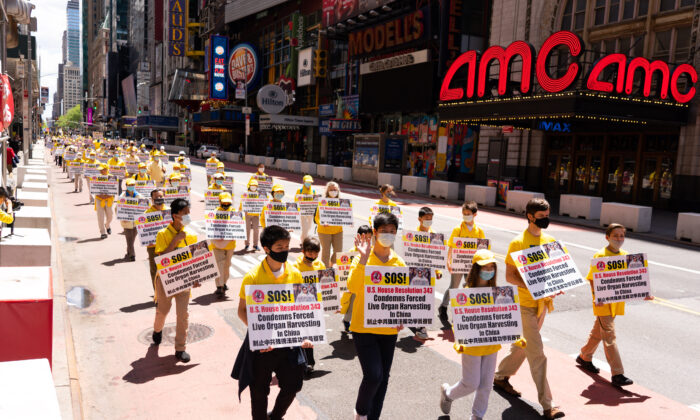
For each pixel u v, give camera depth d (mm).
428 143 41156
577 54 22734
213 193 13555
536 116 24406
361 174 36688
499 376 6004
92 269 10719
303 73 55375
